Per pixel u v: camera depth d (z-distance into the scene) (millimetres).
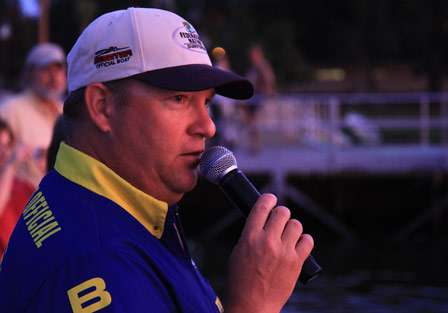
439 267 23250
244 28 65750
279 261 3232
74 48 3385
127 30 3250
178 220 3592
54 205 3264
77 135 3402
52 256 3047
